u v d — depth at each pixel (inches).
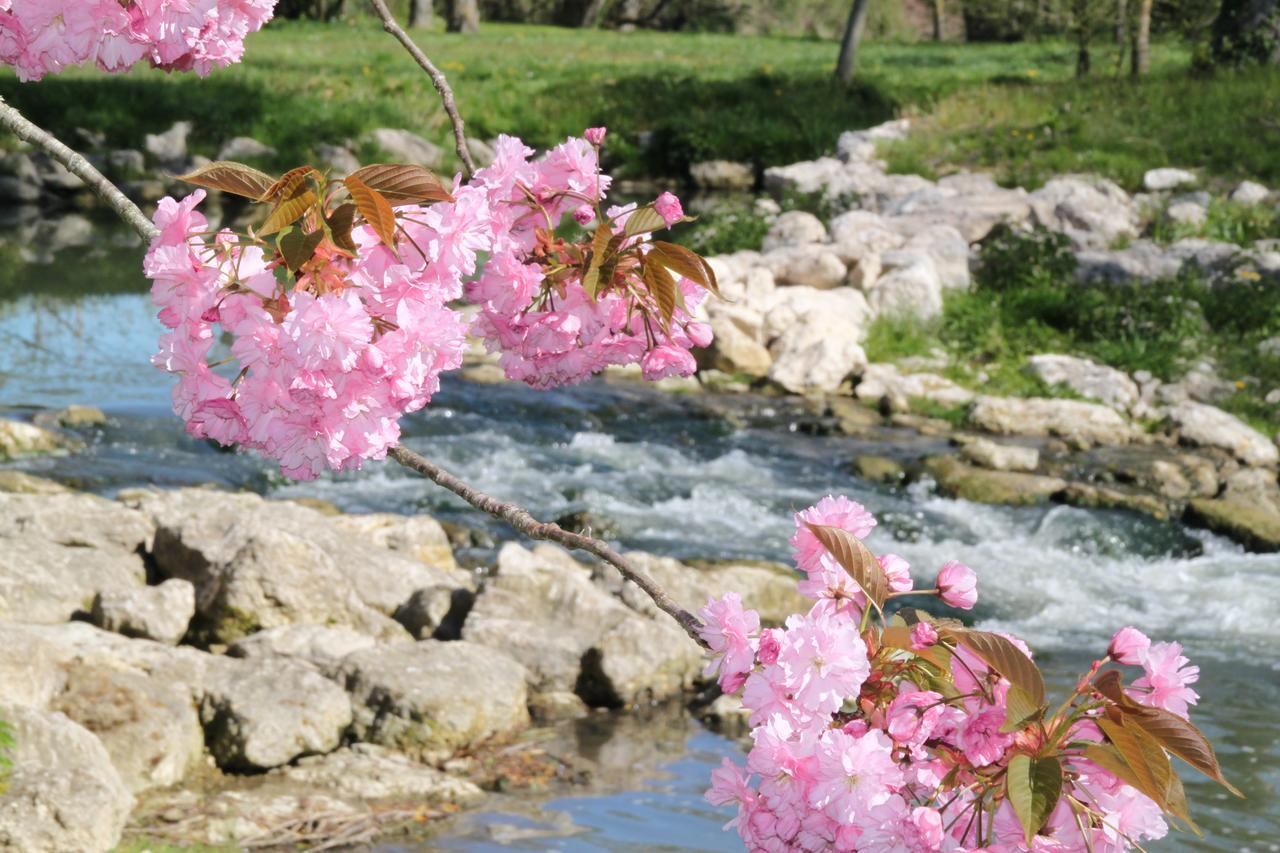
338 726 282.7
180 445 475.8
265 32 1814.7
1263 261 697.6
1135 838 74.6
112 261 797.9
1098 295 668.7
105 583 327.0
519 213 97.8
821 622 73.7
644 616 355.3
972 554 430.3
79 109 1080.2
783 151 1178.6
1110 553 435.8
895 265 697.0
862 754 72.1
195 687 282.5
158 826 244.4
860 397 585.9
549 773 279.1
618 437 525.3
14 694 258.2
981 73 1552.7
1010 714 73.4
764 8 2546.8
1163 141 919.7
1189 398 586.2
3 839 212.5
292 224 72.0
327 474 463.8
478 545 410.6
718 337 612.7
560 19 2474.2
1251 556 435.5
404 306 70.9
